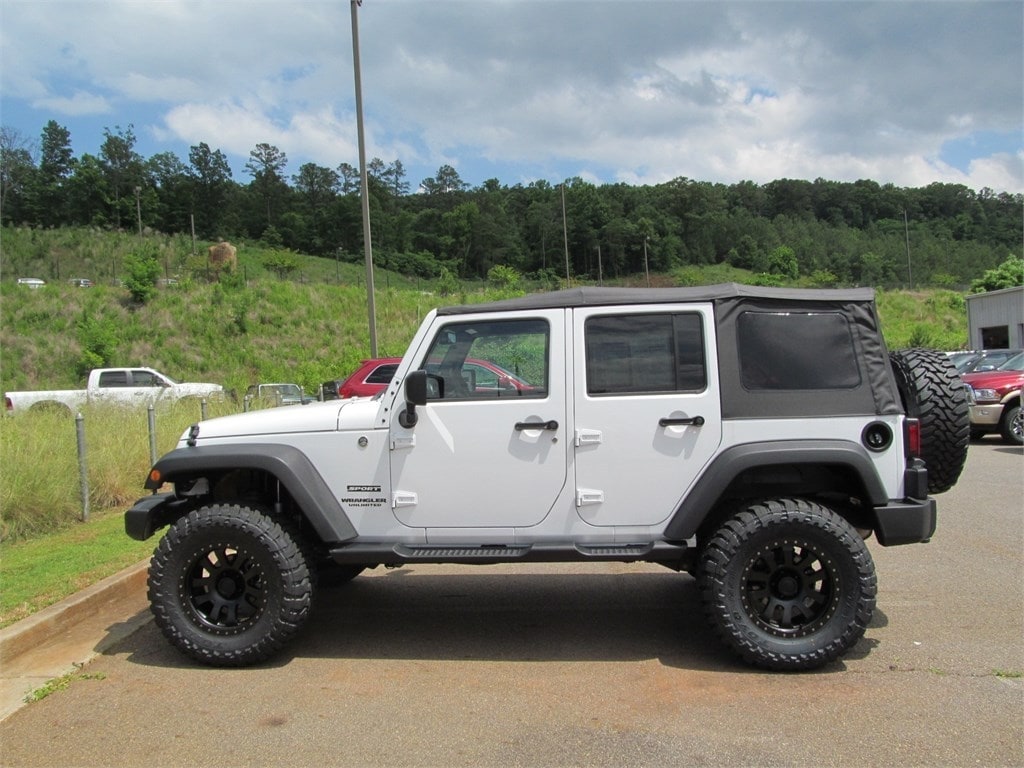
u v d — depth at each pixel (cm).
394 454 418
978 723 331
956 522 727
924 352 442
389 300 4247
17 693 386
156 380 1939
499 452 410
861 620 381
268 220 12388
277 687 387
